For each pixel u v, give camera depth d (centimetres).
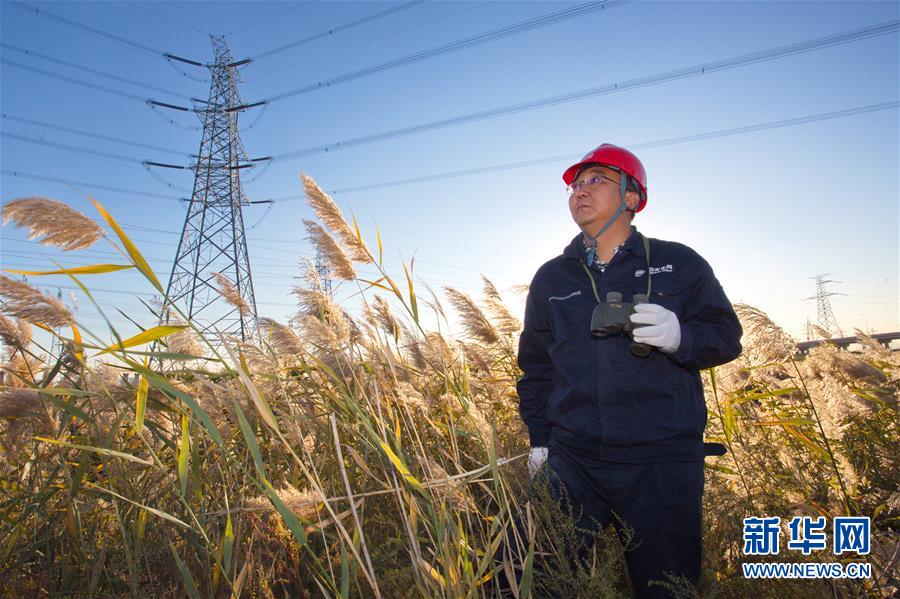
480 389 407
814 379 357
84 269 207
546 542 230
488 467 230
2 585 246
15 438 282
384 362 322
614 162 253
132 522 259
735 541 272
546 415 270
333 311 333
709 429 393
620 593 239
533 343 278
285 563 254
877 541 253
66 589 246
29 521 279
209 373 287
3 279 215
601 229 253
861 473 320
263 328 315
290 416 258
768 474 304
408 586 227
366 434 263
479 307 415
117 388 270
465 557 201
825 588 236
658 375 228
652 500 222
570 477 237
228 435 268
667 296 236
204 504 253
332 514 201
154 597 238
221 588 242
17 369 296
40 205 195
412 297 287
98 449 226
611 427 227
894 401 334
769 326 329
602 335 225
